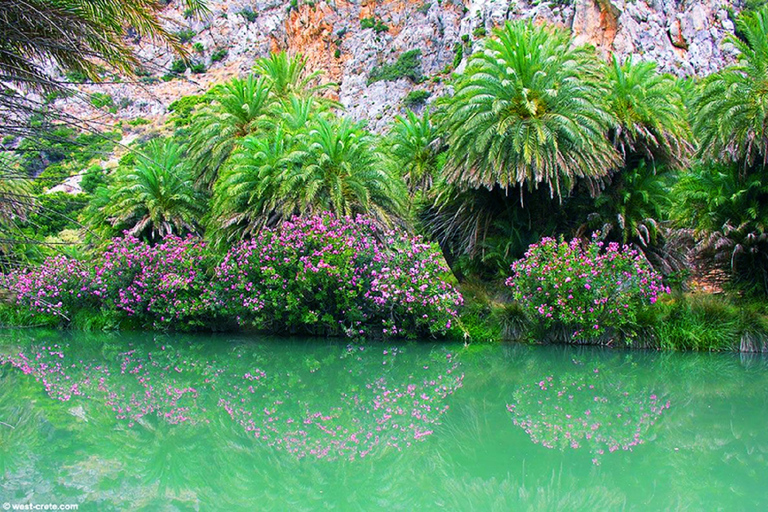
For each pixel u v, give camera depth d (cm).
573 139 1054
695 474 331
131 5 498
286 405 525
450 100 1220
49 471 339
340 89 4888
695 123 1132
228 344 1001
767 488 307
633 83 1198
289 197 1152
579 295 932
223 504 288
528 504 286
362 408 512
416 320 1030
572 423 455
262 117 1420
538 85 1095
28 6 401
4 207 428
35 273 1275
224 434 426
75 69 479
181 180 1677
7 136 402
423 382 642
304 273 1027
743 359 816
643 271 935
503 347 948
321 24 5116
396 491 309
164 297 1166
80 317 1294
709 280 1223
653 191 1197
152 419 470
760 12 1123
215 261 1205
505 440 407
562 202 1243
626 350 905
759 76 1066
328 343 1005
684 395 566
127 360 817
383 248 1125
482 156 1113
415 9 4866
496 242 1259
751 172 1141
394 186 1222
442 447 392
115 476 332
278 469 349
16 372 708
